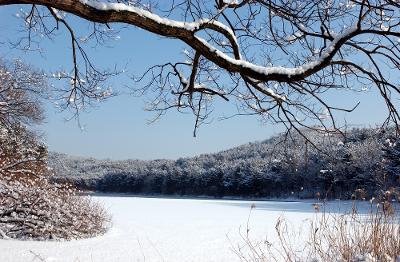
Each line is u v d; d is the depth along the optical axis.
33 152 19.16
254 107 5.21
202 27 3.67
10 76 14.63
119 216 23.25
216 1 4.38
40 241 12.13
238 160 95.25
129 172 115.38
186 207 34.56
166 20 3.47
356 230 4.95
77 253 10.27
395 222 4.68
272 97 4.67
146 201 42.75
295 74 3.64
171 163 125.75
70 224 13.44
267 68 3.70
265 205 39.25
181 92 5.22
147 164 131.25
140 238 13.92
